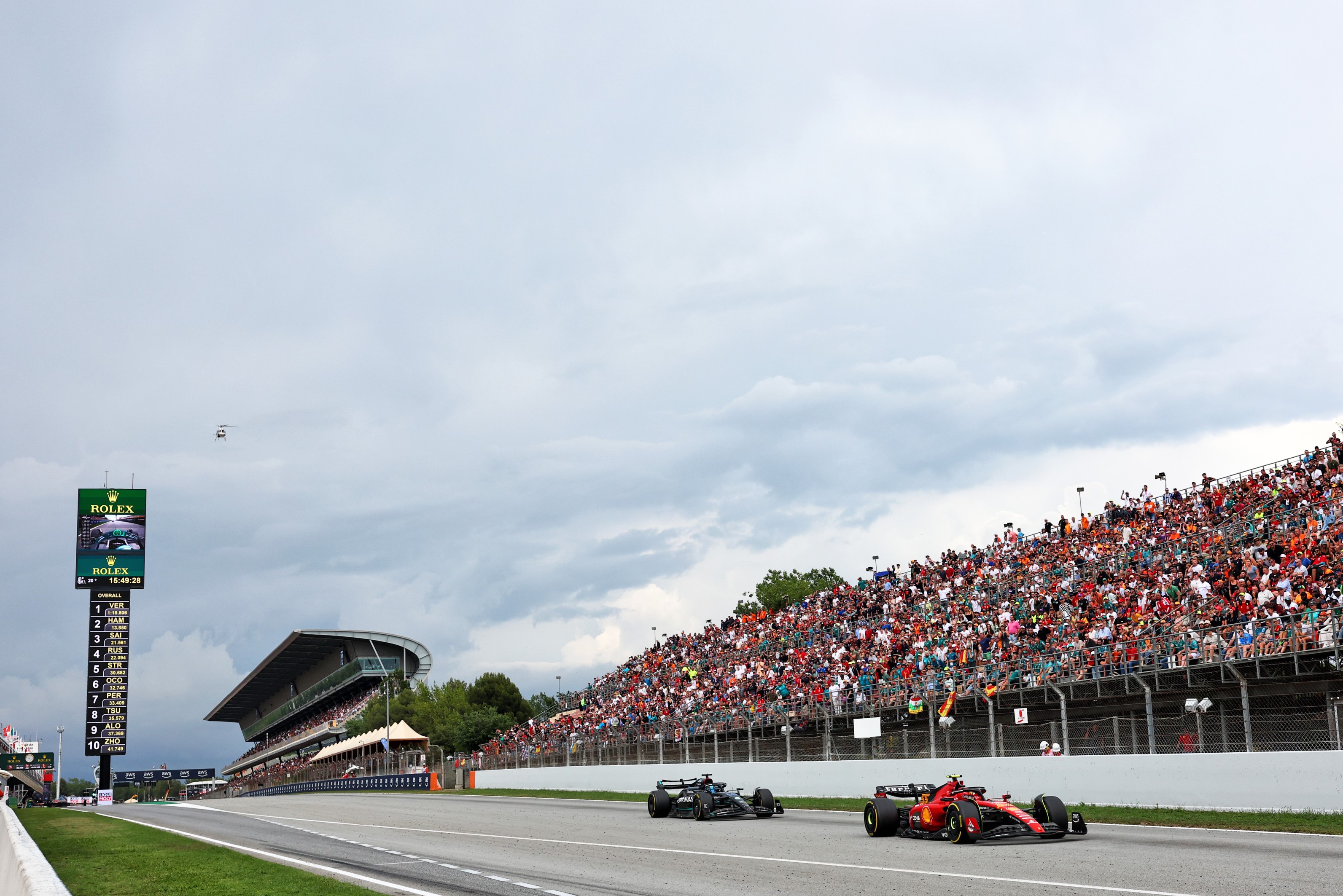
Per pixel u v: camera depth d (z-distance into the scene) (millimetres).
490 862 18141
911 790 19969
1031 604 39438
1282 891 11547
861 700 39188
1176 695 30109
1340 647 24906
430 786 59688
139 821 35969
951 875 13781
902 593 49312
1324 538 30203
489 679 104375
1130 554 39281
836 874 14422
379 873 17047
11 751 140250
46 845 24859
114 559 86875
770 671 48938
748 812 25766
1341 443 35875
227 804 51750
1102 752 28719
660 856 17766
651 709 55062
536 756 55469
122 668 85438
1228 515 37625
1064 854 15484
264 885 15477
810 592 91688
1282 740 23531
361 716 105625
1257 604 29016
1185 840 16891
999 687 33781
